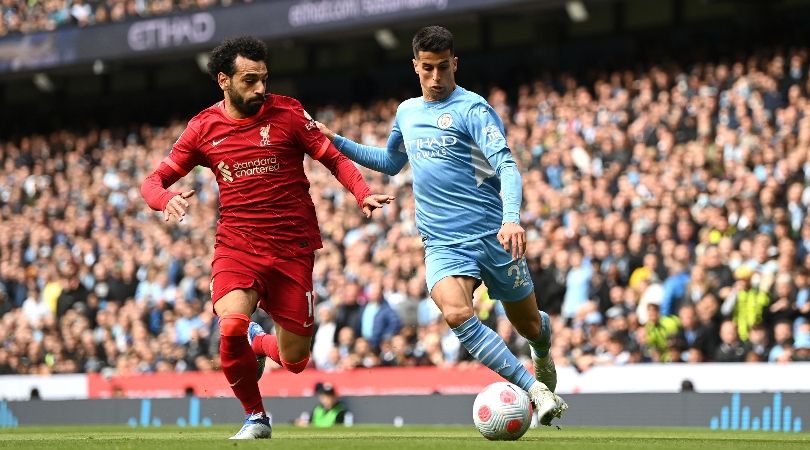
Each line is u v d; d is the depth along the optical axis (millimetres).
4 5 96375
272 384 54281
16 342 70000
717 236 52375
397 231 63281
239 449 23047
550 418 26609
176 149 28062
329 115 87312
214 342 60188
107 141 96125
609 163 62625
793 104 59719
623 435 32969
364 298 58344
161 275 69875
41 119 106812
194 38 85375
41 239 81375
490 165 27562
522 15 80062
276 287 28000
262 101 27359
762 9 74750
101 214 82125
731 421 43688
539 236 58438
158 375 58156
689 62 70562
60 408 58781
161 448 23719
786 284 46406
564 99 70500
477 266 27797
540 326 29438
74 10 91500
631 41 81938
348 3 79125
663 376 46281
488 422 26750
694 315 47656
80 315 69875
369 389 51875
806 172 54281
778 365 43969
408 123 28266
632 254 53125
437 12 75688
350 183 27766
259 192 27562
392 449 22812
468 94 28000
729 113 61219
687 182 57250
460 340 27531
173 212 26984
